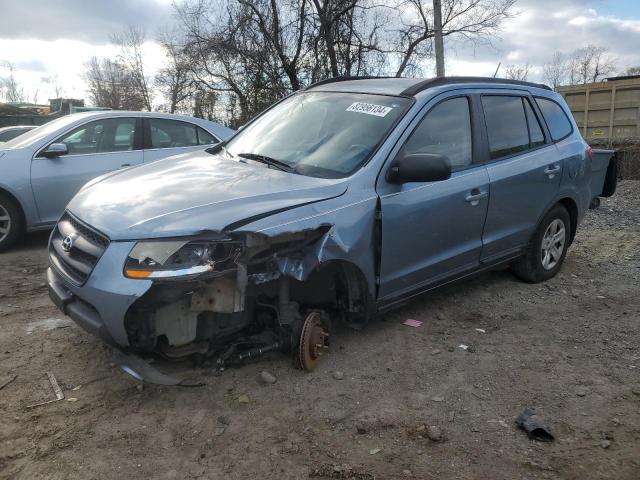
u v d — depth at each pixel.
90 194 3.81
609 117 15.75
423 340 4.31
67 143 6.84
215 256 3.20
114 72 43.62
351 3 18.00
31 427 3.08
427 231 4.18
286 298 3.62
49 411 3.23
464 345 4.24
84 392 3.45
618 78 16.89
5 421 3.12
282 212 3.39
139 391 3.47
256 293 3.52
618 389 3.65
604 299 5.32
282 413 3.28
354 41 18.89
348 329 4.43
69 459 2.83
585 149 5.91
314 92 4.93
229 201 3.37
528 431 3.12
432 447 3.02
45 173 6.62
